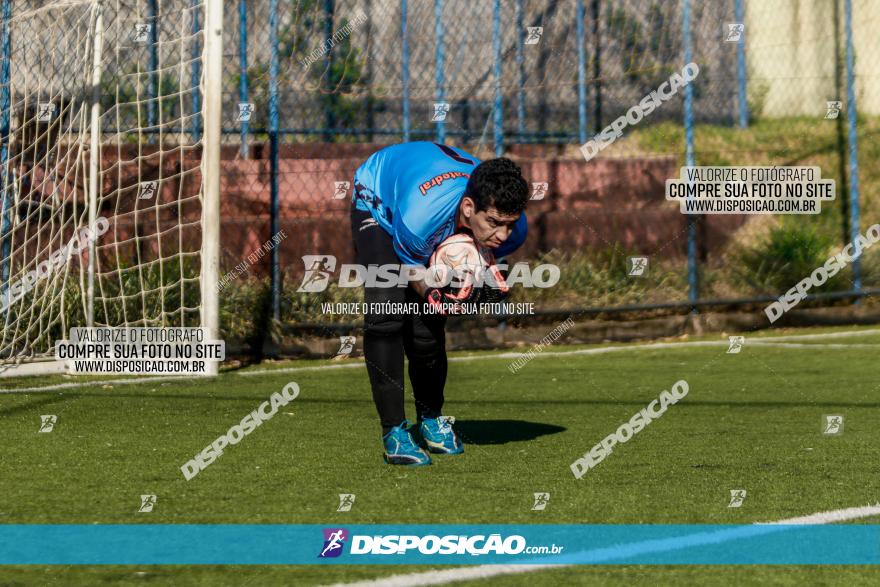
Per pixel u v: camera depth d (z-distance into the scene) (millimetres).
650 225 31859
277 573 9203
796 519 10812
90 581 9039
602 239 31406
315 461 13852
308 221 28031
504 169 11758
